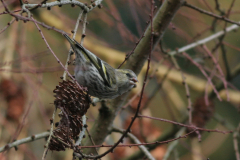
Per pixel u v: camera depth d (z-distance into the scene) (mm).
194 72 18109
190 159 16750
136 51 9367
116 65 14961
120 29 11562
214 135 16203
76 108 6742
